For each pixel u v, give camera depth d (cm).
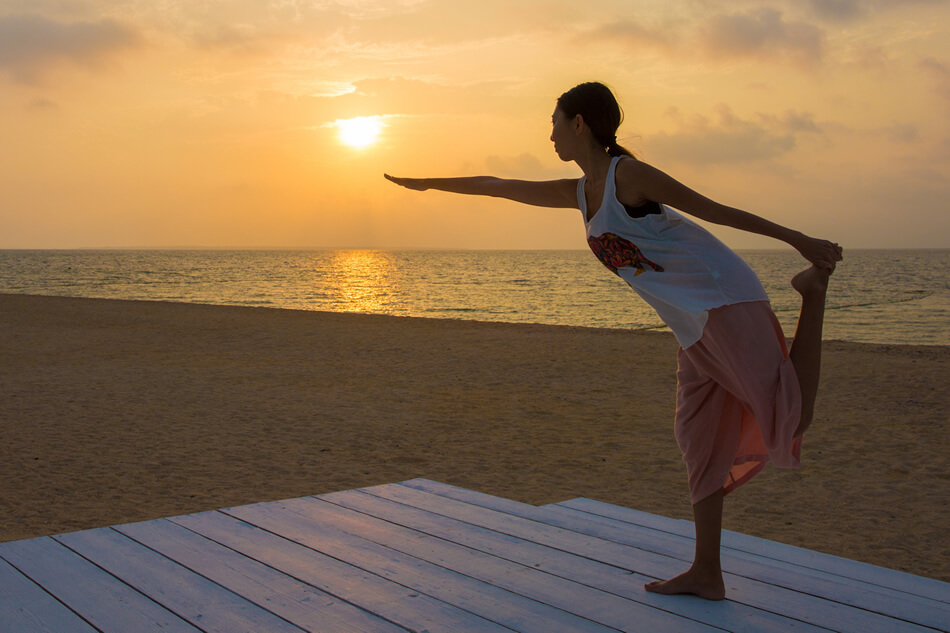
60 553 264
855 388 1096
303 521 304
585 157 232
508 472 664
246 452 720
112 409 923
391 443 768
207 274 8731
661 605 226
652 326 2839
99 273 8581
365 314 2564
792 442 218
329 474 648
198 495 578
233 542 277
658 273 225
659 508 562
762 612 221
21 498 562
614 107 227
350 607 221
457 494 347
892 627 212
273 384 1143
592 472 666
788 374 212
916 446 754
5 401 960
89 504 551
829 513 551
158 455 700
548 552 270
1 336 1792
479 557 264
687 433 234
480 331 2002
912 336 2478
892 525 524
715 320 216
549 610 221
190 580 241
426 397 1044
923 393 1049
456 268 12150
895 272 9838
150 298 4366
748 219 209
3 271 8900
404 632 206
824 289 211
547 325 2192
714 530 230
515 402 1009
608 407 974
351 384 1152
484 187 269
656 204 220
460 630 208
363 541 280
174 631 204
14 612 216
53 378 1163
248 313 2564
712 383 231
